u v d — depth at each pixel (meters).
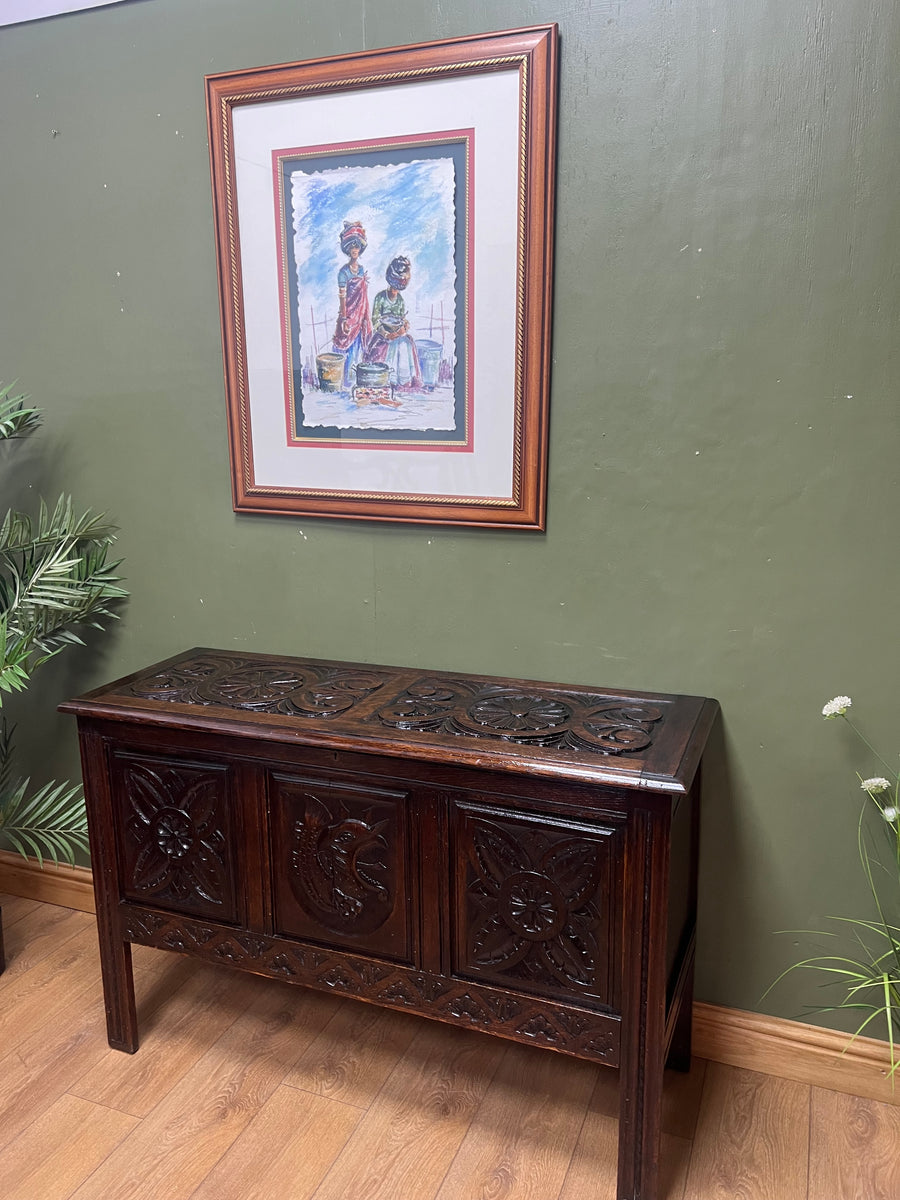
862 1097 1.79
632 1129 1.53
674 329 1.66
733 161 1.57
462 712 1.71
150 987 2.12
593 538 1.80
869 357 1.56
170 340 2.06
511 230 1.72
